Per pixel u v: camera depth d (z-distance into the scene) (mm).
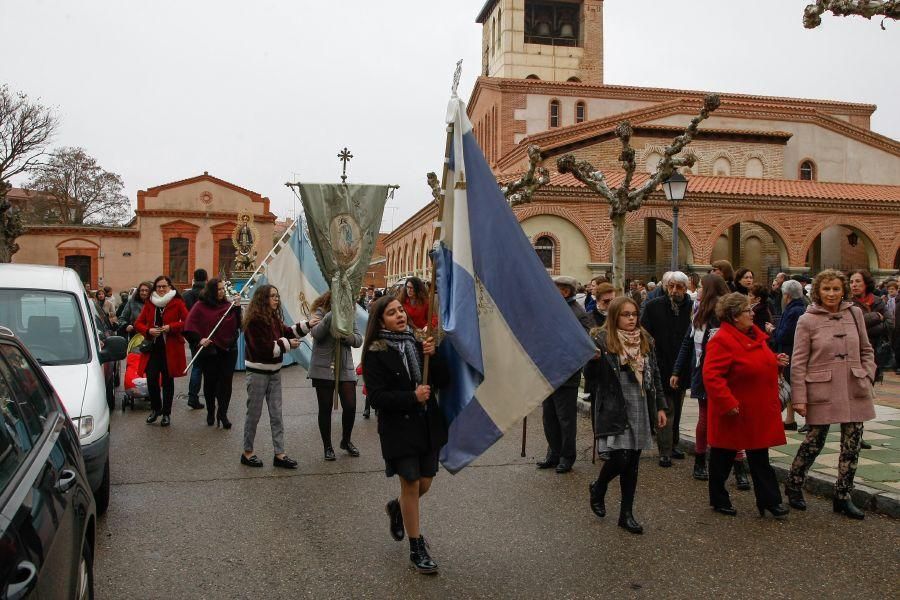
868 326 10859
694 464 7891
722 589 4641
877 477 6801
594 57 50688
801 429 9109
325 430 8141
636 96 39312
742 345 5996
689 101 32438
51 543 2723
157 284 10242
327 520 5996
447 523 5938
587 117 38969
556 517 6086
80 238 47344
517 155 32656
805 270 28250
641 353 5871
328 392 8156
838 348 6117
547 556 5207
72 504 3242
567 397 7523
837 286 6141
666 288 8297
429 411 4957
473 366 4621
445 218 4988
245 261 25281
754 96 38719
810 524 5914
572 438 7539
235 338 9961
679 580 4785
